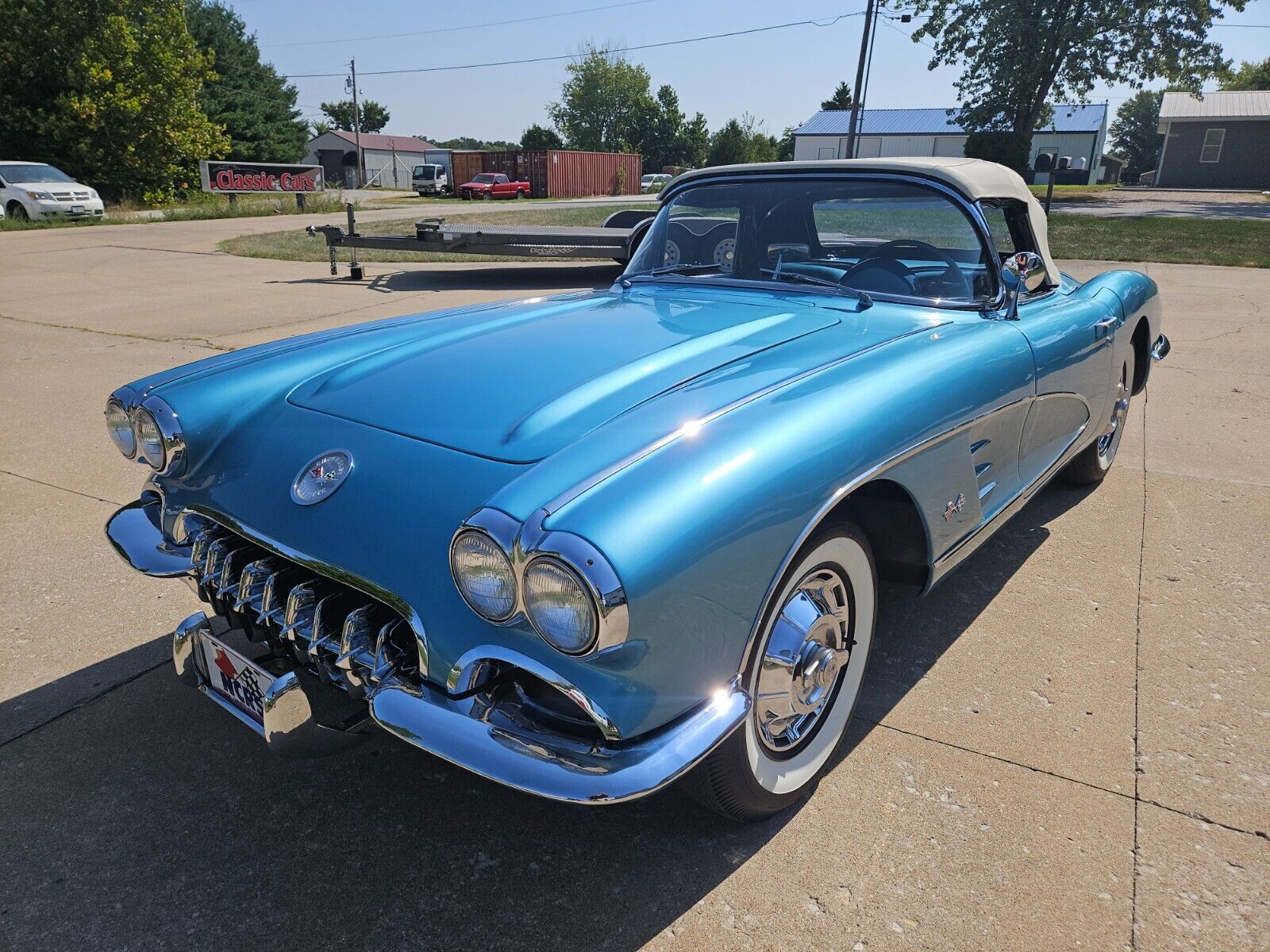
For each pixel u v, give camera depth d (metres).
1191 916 1.80
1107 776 2.21
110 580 3.27
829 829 2.06
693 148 85.69
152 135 28.25
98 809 2.15
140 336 7.75
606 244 11.40
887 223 2.83
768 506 1.70
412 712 1.66
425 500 1.78
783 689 1.96
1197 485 4.20
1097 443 3.89
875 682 2.63
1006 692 2.58
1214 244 14.94
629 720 1.57
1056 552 3.49
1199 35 30.70
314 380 2.40
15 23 26.02
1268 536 3.61
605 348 2.34
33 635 2.89
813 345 2.30
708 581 1.60
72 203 20.98
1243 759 2.26
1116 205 27.53
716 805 1.99
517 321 2.78
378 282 11.53
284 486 1.99
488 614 1.57
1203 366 6.61
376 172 68.38
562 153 43.59
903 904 1.84
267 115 43.56
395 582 1.72
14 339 7.65
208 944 1.77
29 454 4.62
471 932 1.80
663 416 1.84
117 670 2.71
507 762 1.56
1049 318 2.99
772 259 3.02
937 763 2.27
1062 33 31.77
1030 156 33.16
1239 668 2.67
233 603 2.11
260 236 17.55
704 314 2.67
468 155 44.59
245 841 2.05
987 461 2.56
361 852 2.02
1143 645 2.81
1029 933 1.77
